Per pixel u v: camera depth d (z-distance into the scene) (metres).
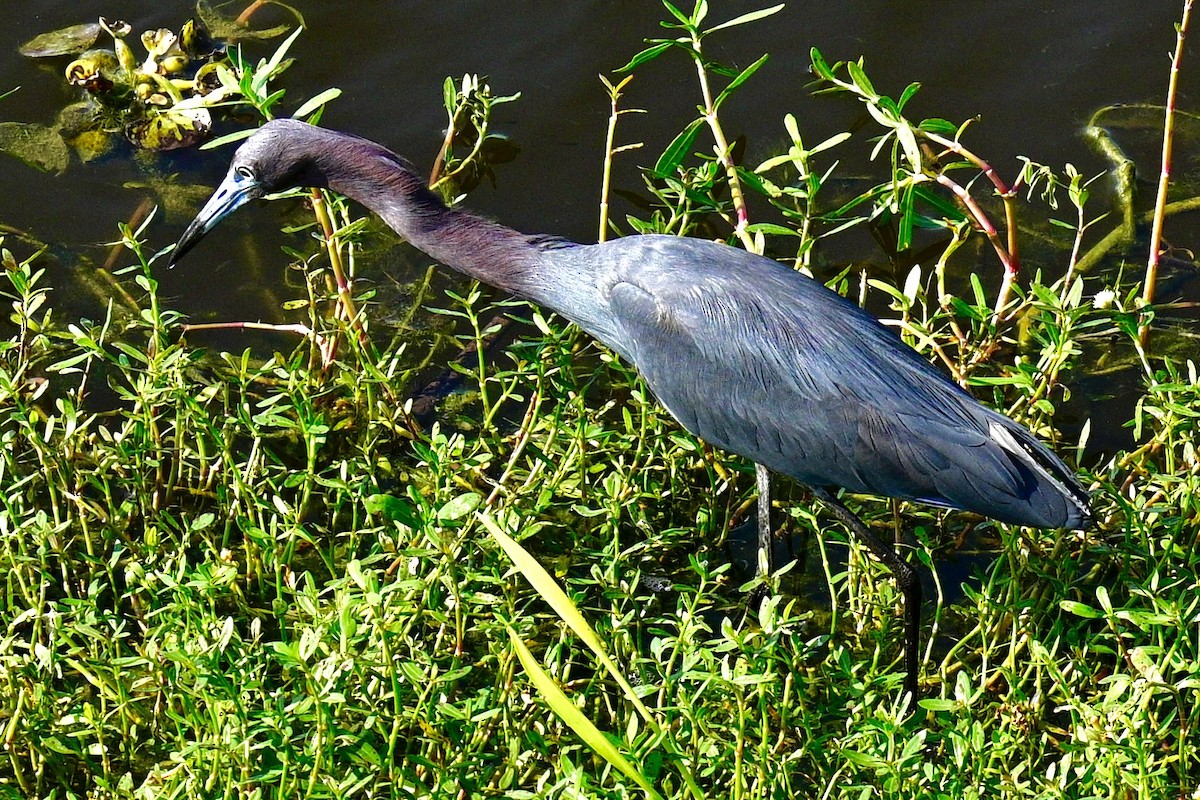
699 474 11.35
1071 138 13.88
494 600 8.30
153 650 8.03
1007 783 7.78
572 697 8.88
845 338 9.43
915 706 9.52
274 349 12.50
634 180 13.75
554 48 14.96
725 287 9.58
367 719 7.68
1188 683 7.55
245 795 7.84
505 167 13.88
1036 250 13.23
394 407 11.76
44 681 8.30
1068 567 9.66
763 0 15.42
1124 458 10.56
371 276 13.26
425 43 15.04
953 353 12.40
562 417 11.16
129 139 14.20
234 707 7.39
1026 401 10.90
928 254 13.33
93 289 12.86
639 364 10.07
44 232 13.31
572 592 9.48
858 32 14.98
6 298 12.76
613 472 10.69
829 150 14.05
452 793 7.84
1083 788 7.68
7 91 14.49
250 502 10.21
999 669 9.18
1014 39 14.85
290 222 13.66
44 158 13.97
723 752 8.10
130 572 8.67
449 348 12.65
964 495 9.20
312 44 15.00
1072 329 10.63
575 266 10.27
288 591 8.91
